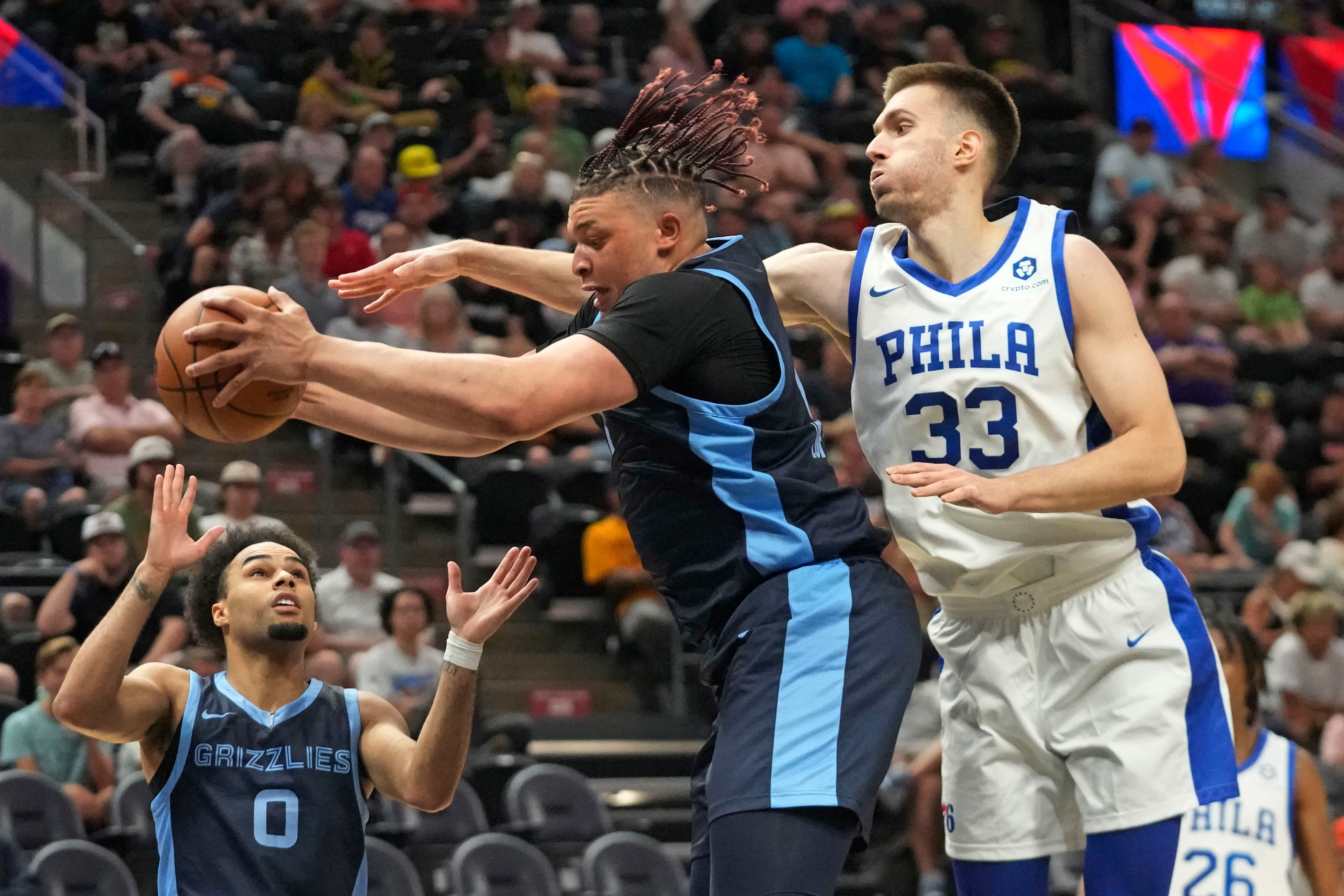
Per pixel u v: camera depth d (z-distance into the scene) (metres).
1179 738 3.79
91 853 7.51
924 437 3.84
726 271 3.52
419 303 12.48
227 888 4.34
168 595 9.20
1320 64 20.08
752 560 3.51
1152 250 17.20
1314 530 13.19
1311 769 5.47
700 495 3.53
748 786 3.39
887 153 3.87
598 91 17.14
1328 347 16.02
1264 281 16.64
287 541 4.77
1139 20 20.16
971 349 3.76
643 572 11.95
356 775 4.54
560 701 11.65
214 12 16.55
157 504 4.31
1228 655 5.39
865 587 3.54
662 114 3.63
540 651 11.90
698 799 3.82
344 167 14.75
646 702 11.82
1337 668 9.89
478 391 3.10
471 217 14.43
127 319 13.16
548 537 12.20
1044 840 3.95
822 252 4.11
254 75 15.88
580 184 3.60
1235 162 19.44
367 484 12.64
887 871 8.93
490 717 10.48
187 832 4.41
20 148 14.85
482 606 4.20
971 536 3.81
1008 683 3.92
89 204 13.19
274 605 4.55
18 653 9.16
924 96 3.88
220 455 12.34
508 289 4.25
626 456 3.59
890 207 3.87
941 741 4.26
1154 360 3.73
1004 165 3.95
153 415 11.61
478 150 15.43
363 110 15.86
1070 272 3.76
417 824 8.98
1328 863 5.44
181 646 9.04
